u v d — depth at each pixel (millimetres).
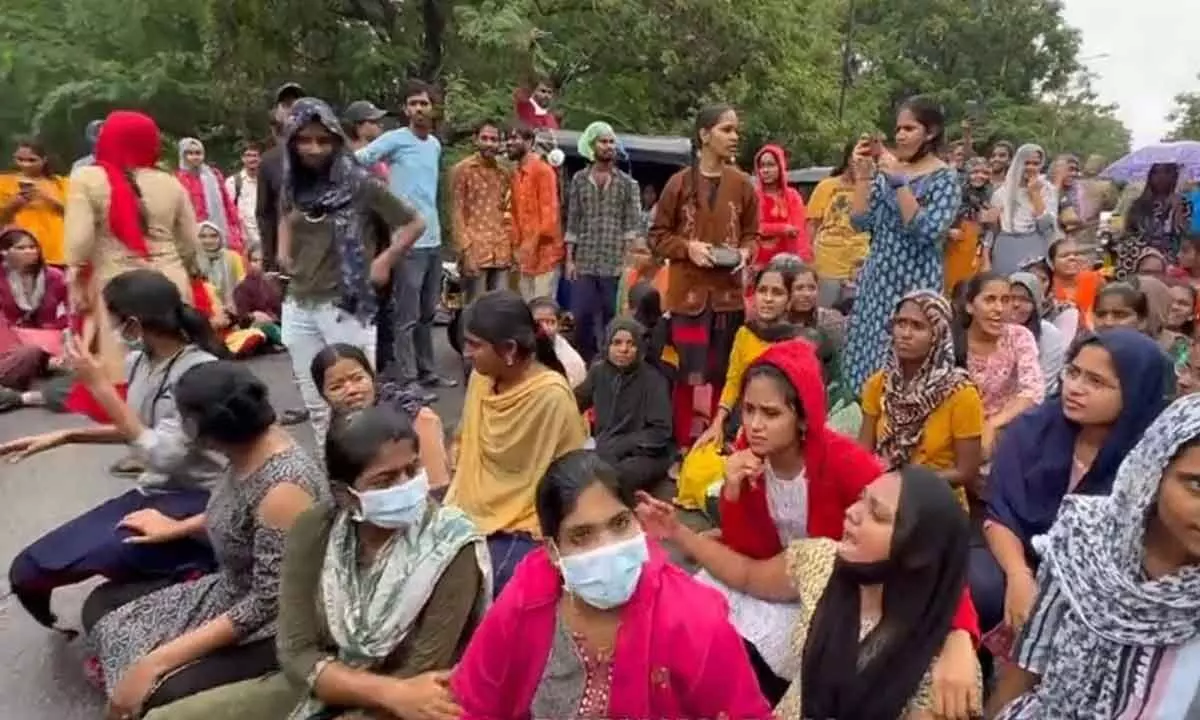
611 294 8273
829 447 3332
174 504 3785
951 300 5176
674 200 5980
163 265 5762
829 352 5473
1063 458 3473
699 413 6191
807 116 19266
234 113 16906
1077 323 6461
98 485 5586
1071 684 2107
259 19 15328
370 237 5242
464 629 2861
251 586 3236
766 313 5391
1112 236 11391
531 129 9586
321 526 2900
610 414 5762
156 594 3469
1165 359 3309
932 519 2504
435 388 7680
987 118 36500
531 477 3924
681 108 18297
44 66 21250
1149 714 2010
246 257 9719
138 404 3912
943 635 2543
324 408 5207
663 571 2391
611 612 2357
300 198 5059
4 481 5605
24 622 4156
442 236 10508
